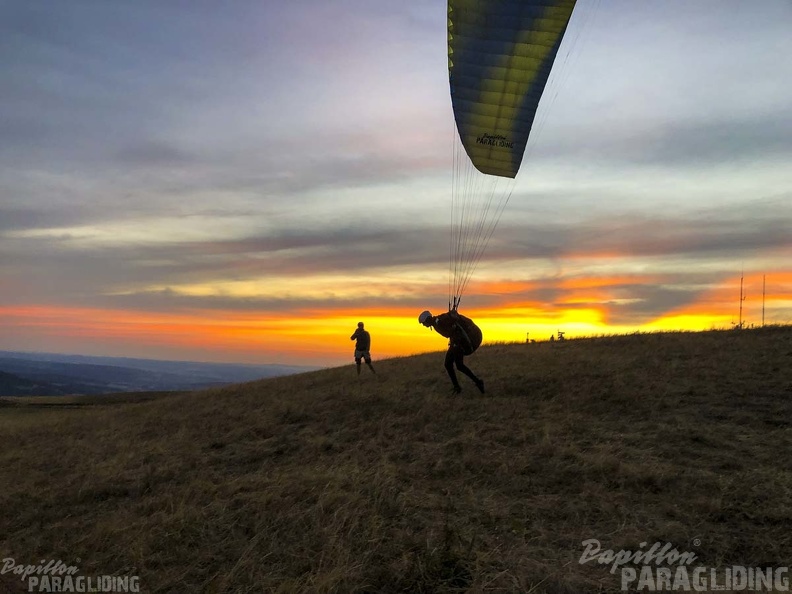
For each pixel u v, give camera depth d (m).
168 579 5.52
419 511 6.47
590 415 10.51
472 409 11.45
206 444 11.24
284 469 8.83
